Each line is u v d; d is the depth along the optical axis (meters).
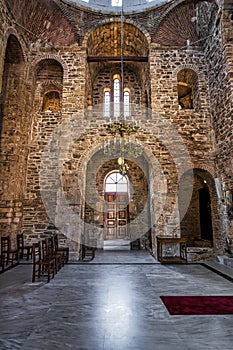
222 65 7.05
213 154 7.77
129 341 2.56
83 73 8.33
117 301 3.74
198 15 8.41
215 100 7.62
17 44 7.61
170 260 6.65
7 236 6.77
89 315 3.22
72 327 2.87
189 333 2.74
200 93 8.21
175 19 8.48
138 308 3.46
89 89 9.53
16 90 8.01
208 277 5.20
